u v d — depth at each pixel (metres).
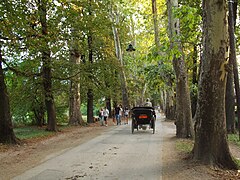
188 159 9.74
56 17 19.81
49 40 19.17
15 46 17.23
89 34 24.22
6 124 15.50
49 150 13.18
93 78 31.23
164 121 35.16
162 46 10.55
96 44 31.80
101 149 13.07
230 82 19.45
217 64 8.95
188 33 15.09
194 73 30.59
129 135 19.06
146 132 20.95
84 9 23.11
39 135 19.64
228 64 9.07
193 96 29.30
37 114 33.72
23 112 31.33
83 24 22.50
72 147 13.90
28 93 27.00
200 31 15.37
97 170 8.91
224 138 9.19
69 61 26.39
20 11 15.21
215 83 9.00
